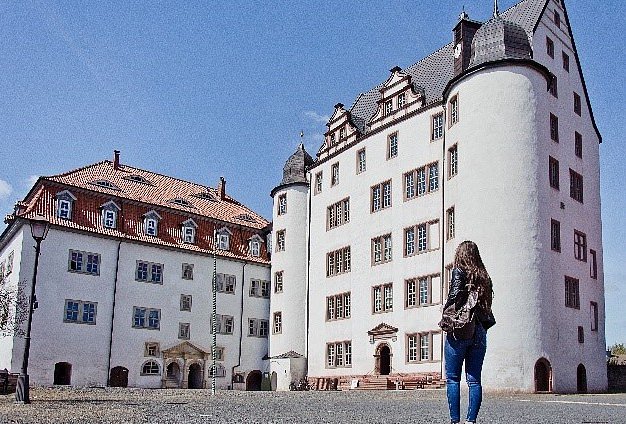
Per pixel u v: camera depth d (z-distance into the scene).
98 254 52.31
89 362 50.31
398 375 44.16
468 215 37.84
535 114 38.03
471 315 7.73
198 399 25.92
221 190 67.12
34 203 51.03
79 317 50.47
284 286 57.66
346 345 50.47
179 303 55.88
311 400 25.44
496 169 37.25
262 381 58.31
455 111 41.22
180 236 57.75
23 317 47.44
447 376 7.94
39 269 49.16
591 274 42.81
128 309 52.97
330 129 57.34
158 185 62.16
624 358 64.06
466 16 44.94
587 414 15.45
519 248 36.22
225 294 58.75
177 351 54.78
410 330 43.91
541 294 36.06
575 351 39.38
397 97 49.69
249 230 62.78
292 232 58.06
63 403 22.11
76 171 57.03
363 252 49.84
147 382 52.97
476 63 39.59
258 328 60.09
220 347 57.59
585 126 45.69
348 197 52.62
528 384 34.78
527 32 42.75
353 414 15.43
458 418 7.86
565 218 41.03
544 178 37.75
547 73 39.06
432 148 44.59
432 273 42.81
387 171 48.56
